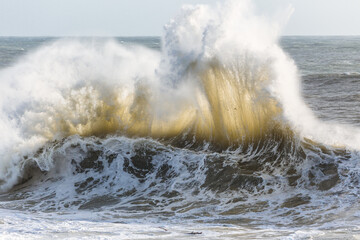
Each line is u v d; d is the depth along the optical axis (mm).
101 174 40062
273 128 42594
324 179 35156
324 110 69875
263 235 25844
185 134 45938
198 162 39906
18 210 34281
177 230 27516
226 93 45469
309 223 28656
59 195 37594
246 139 43250
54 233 26297
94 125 47625
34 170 41656
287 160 39000
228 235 25969
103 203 35344
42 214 32562
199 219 30672
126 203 34938
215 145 43750
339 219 28906
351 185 33750
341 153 38812
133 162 40812
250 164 39344
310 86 103062
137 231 27188
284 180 35969
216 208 32656
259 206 32312
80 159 41625
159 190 36875
